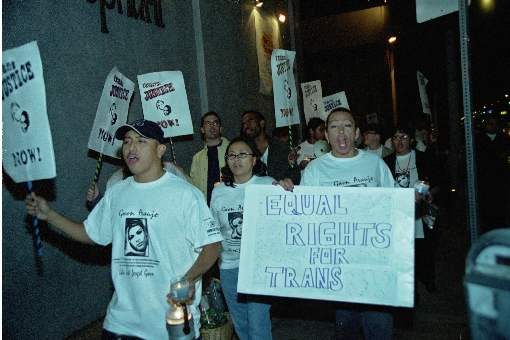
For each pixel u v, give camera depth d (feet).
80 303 15.88
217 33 28.86
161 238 8.41
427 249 17.83
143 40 20.80
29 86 7.39
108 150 14.20
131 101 19.48
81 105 16.37
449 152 43.24
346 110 11.21
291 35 46.70
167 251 8.41
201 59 26.43
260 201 10.16
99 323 16.40
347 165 11.08
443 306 16.75
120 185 9.09
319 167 11.32
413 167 17.46
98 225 9.11
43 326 14.25
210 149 18.75
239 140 12.23
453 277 20.02
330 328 15.25
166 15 23.11
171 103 16.38
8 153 7.96
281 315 16.49
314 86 26.12
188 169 24.40
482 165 25.67
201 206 8.57
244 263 10.00
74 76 16.11
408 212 9.55
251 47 35.09
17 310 13.33
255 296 11.08
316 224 9.89
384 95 80.18
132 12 19.86
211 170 18.44
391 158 17.94
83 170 16.30
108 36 18.16
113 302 8.69
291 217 10.00
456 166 42.91
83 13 16.72
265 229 10.05
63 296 15.11
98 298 16.76
